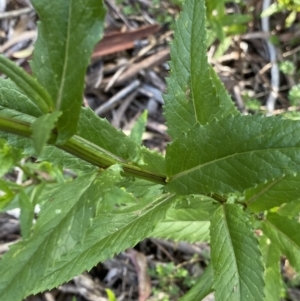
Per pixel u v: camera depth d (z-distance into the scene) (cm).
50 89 19
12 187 42
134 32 64
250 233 26
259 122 21
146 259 54
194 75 27
